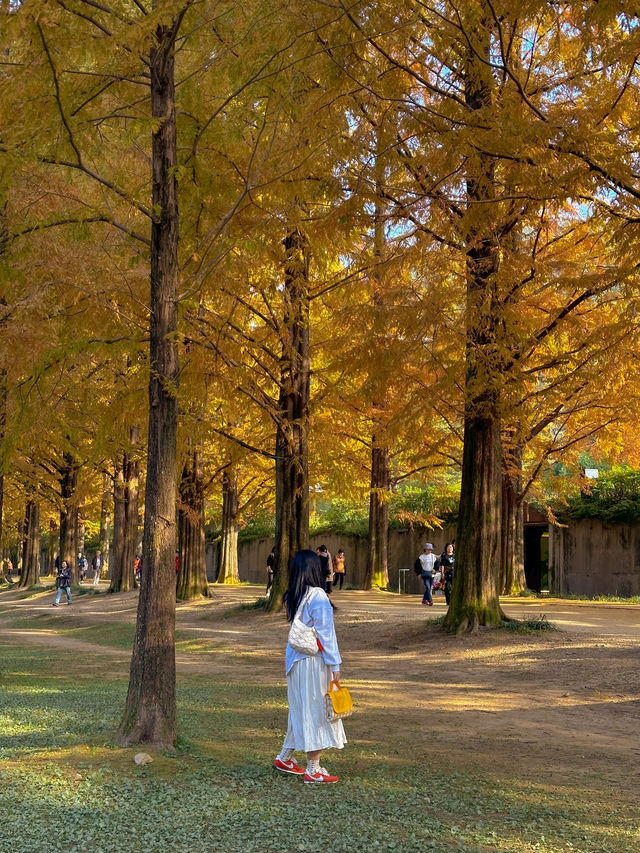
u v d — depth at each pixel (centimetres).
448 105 1008
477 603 1552
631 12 800
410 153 1249
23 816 490
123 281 1088
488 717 902
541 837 478
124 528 3616
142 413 1420
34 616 3033
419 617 1978
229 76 823
